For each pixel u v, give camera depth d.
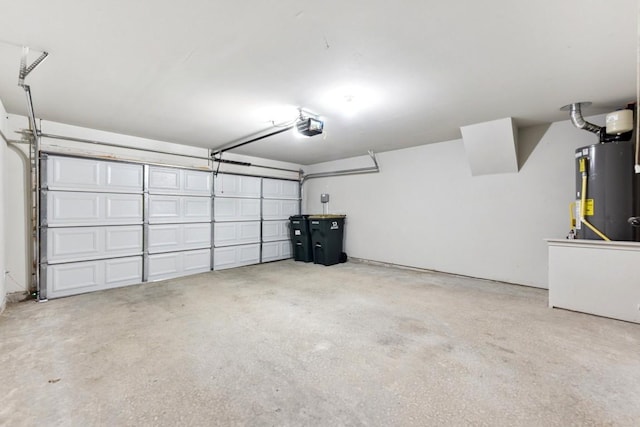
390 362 2.07
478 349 2.25
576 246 3.05
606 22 1.77
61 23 1.79
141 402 1.64
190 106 3.26
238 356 2.17
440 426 1.45
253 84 2.69
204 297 3.70
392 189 5.66
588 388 1.74
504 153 4.03
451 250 4.87
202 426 1.46
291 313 3.09
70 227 3.89
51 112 3.48
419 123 3.91
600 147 3.06
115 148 4.37
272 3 1.61
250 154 6.01
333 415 1.53
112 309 3.24
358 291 3.94
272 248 6.58
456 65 2.33
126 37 1.95
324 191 6.94
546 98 3.04
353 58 2.23
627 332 2.54
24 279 3.65
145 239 4.59
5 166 3.43
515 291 3.89
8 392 1.72
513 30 1.86
